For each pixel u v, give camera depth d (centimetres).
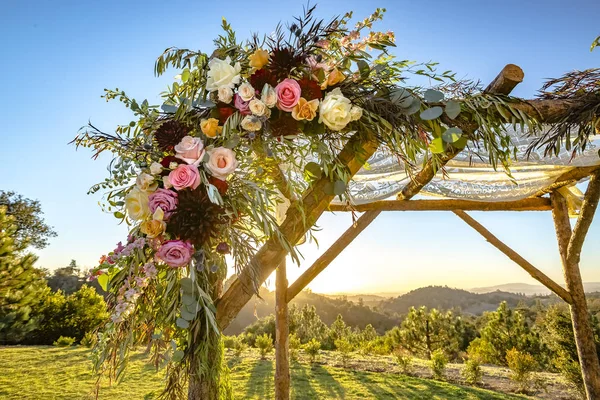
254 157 107
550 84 142
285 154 108
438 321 1606
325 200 113
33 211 1578
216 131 101
